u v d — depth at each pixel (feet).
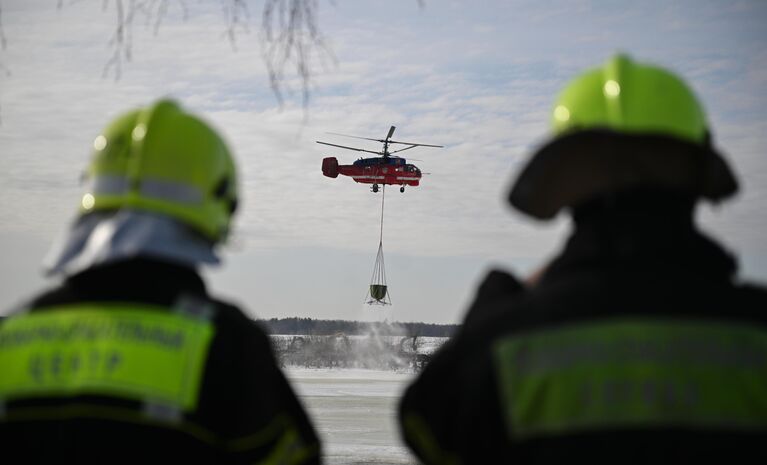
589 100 6.44
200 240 7.34
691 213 6.14
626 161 6.04
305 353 142.82
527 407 5.48
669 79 6.42
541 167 6.16
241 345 6.88
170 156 7.26
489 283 6.55
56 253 7.14
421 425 6.00
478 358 5.78
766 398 5.35
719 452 5.23
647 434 5.26
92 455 6.32
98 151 7.49
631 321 5.53
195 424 6.50
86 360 6.59
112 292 6.85
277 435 6.80
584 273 5.83
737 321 5.56
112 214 7.22
